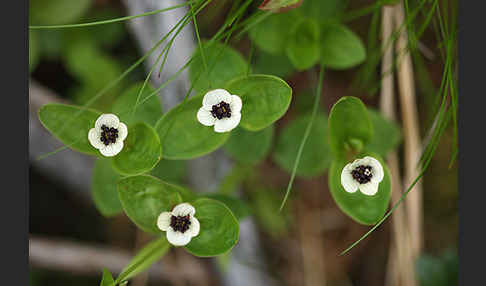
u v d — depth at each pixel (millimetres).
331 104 523
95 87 513
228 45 445
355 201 405
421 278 491
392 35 467
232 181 463
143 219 406
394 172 503
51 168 512
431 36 506
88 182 518
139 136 406
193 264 526
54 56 519
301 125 471
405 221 502
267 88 397
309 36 456
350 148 410
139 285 520
